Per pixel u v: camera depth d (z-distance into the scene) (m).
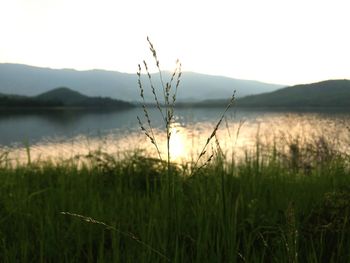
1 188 5.52
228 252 3.15
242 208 4.12
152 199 4.99
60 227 4.27
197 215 3.94
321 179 6.25
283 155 8.62
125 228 4.05
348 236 3.64
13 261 3.41
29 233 4.19
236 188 4.93
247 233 3.92
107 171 7.26
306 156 8.80
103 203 5.14
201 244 3.29
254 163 6.80
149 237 3.59
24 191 5.66
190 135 7.72
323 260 3.47
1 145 31.50
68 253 3.68
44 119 110.81
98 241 3.94
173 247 3.27
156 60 2.60
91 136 36.78
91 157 8.11
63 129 61.25
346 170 6.88
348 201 3.86
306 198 4.87
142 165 7.02
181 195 4.04
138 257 3.24
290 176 6.66
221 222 3.37
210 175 4.36
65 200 5.25
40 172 8.12
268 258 3.51
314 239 3.68
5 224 4.36
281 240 3.38
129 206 4.94
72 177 7.06
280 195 4.95
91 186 6.35
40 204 5.27
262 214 4.12
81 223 4.18
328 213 3.90
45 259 3.53
